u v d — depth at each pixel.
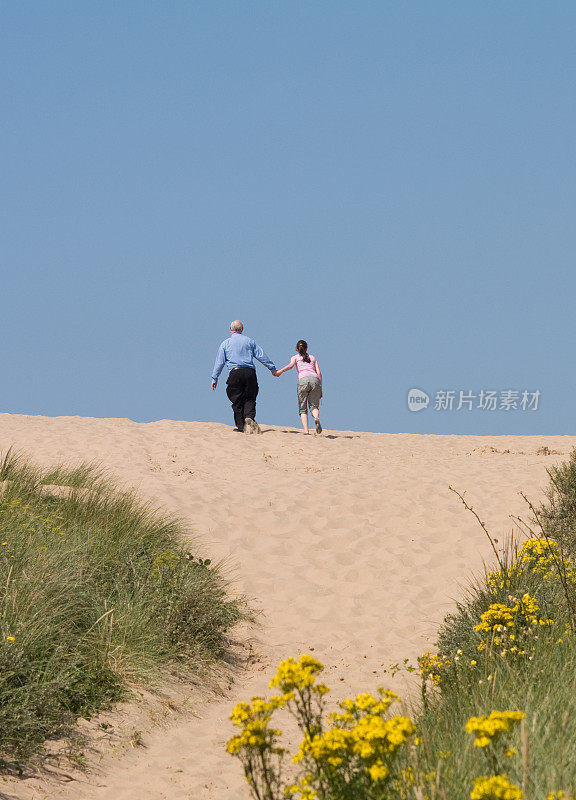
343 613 31.06
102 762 18.20
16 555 24.84
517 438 68.19
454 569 34.69
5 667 19.11
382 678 25.09
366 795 11.29
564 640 19.88
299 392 64.06
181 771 18.30
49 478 38.66
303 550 36.84
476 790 9.77
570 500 38.06
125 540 31.12
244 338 62.62
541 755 12.91
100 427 60.34
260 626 29.56
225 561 34.81
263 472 48.50
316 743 11.10
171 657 24.58
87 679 21.19
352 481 46.66
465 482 45.69
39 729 18.52
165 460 50.66
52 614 22.16
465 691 18.41
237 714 11.89
